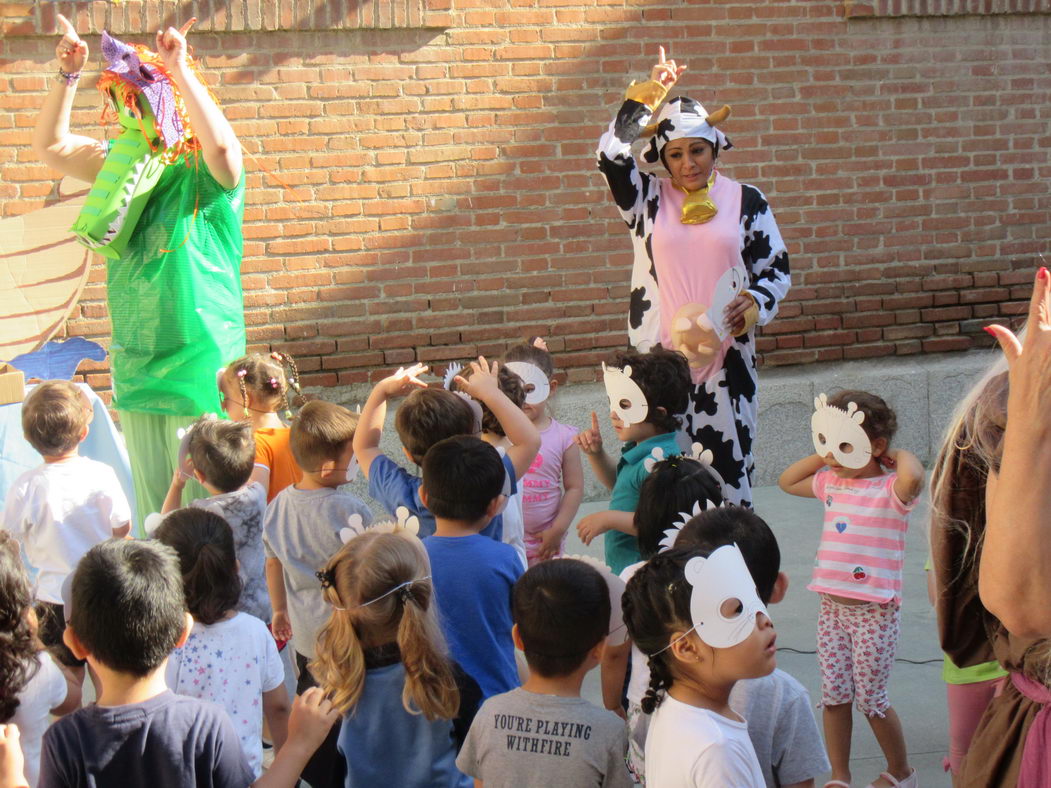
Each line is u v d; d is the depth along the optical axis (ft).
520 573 10.27
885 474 11.79
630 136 15.71
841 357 23.85
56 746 7.51
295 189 21.35
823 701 11.88
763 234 15.89
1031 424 5.69
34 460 15.62
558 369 22.71
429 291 22.11
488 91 21.90
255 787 7.86
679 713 7.47
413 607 8.70
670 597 7.41
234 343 15.89
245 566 12.52
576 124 22.29
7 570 8.44
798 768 8.33
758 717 8.26
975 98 23.79
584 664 8.29
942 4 23.21
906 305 23.98
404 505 11.34
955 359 24.21
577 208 22.48
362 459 11.84
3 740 7.16
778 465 23.43
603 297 22.77
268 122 21.09
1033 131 24.13
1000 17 23.70
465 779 9.05
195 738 7.63
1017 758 6.68
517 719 8.18
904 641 15.70
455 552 10.14
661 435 12.96
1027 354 5.72
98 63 20.30
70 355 18.63
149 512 16.03
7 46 19.98
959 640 7.22
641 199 16.05
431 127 21.77
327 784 9.11
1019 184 24.18
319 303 21.70
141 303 15.34
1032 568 5.73
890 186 23.63
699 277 15.57
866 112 23.32
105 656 7.61
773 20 22.74
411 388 13.19
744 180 22.99
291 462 14.11
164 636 7.70
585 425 22.34
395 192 21.76
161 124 14.84
